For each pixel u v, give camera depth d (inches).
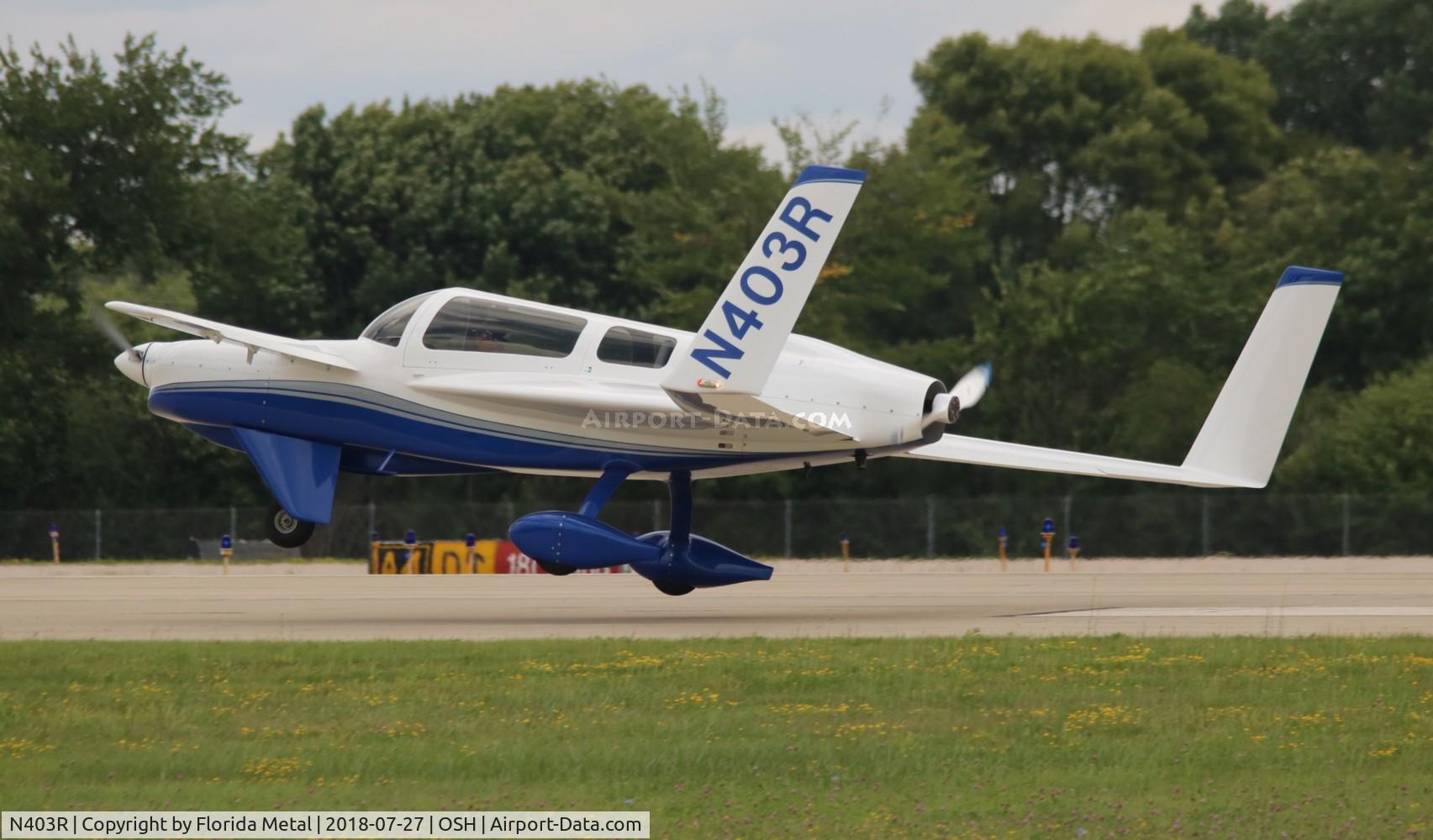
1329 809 1134.4
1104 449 6013.8
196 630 2268.7
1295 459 5531.5
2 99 6003.9
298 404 2459.4
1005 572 3969.0
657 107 7706.7
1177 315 6279.5
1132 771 1255.5
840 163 6624.0
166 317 2292.1
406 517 5152.6
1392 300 6432.1
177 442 6299.2
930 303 7490.2
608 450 2356.1
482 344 2395.4
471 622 2377.0
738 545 4987.7
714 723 1439.5
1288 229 6756.9
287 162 7332.7
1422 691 1617.9
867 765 1269.7
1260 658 1845.5
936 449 2453.2
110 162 6156.5
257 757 1296.8
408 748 1331.2
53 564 4594.0
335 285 7101.4
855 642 1987.0
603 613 2541.8
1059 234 7864.2
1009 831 1082.1
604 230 6766.7
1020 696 1584.6
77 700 1584.6
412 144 7175.2
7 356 5905.5
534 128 7568.9
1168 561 4522.6
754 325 2078.0
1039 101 7849.4
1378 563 4382.4
